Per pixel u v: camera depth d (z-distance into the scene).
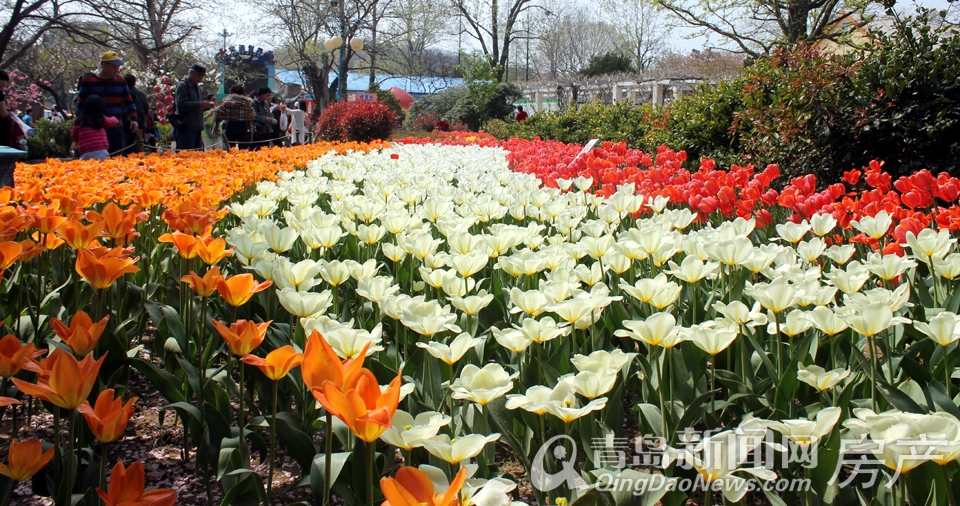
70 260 3.01
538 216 3.89
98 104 9.23
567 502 1.58
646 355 2.42
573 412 1.43
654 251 2.54
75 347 1.59
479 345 2.22
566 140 18.81
